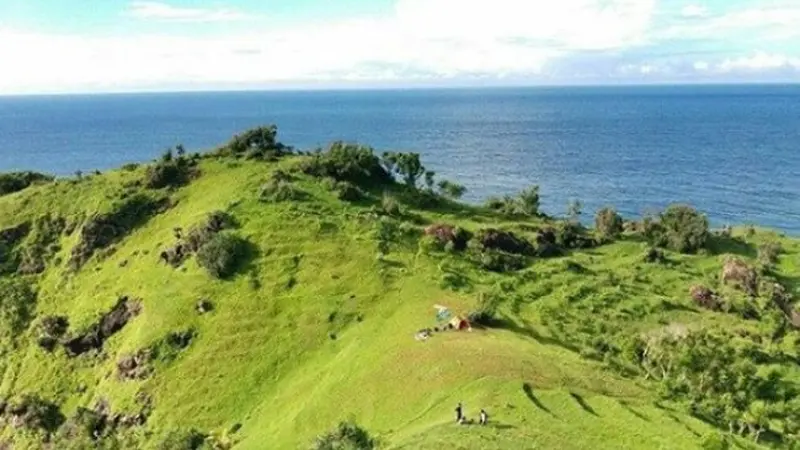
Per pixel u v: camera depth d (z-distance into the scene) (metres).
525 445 59.31
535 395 72.56
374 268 113.38
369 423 76.62
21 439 100.94
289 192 135.50
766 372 91.31
